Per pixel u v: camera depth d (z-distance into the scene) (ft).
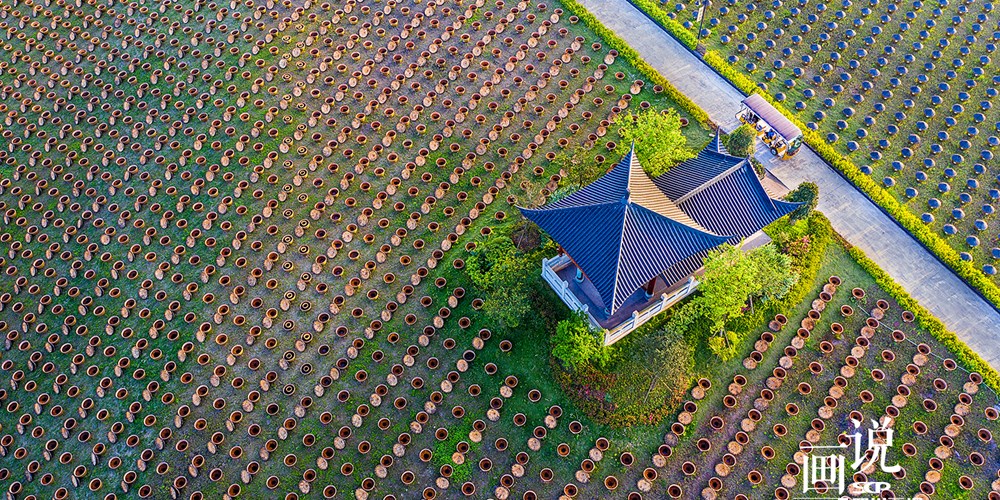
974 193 185.26
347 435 149.89
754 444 147.23
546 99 205.36
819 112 200.64
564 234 146.30
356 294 169.17
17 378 160.97
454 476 144.87
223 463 147.84
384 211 183.73
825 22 224.33
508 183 186.91
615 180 152.15
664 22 223.30
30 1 238.89
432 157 193.67
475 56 216.95
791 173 188.55
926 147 194.49
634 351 147.23
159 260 178.09
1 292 175.32
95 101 212.84
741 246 164.45
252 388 156.56
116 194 191.83
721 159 158.10
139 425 153.17
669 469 144.56
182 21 231.91
